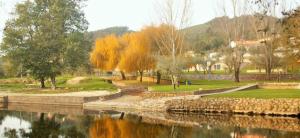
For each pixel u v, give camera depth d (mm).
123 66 75438
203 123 31953
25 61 63094
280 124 30547
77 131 29047
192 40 125312
